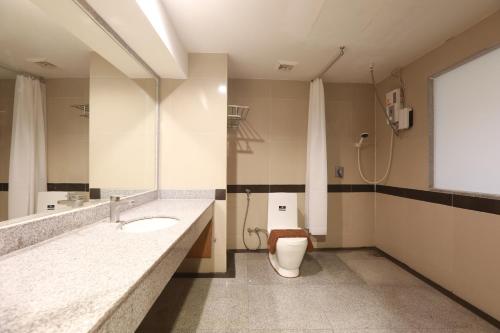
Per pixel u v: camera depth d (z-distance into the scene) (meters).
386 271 2.41
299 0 1.52
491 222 1.64
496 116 1.63
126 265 0.77
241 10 1.62
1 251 0.84
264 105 2.88
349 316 1.68
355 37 1.96
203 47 2.13
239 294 1.95
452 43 1.95
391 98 2.62
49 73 1.20
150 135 2.11
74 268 0.75
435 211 2.11
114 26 1.37
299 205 2.93
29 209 1.06
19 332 0.46
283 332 1.52
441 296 1.95
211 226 2.22
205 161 2.24
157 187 2.21
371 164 3.02
